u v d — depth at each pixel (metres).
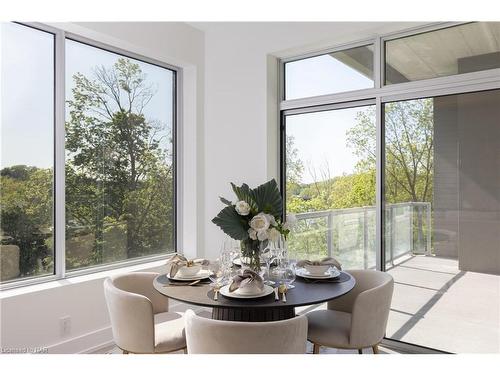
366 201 3.26
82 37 3.17
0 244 2.70
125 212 3.54
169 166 4.00
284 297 1.96
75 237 3.13
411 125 3.03
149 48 3.49
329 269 2.50
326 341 2.23
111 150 3.43
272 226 2.21
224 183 3.94
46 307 2.73
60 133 3.00
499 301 2.69
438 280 2.91
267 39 3.62
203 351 1.73
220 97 3.97
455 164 2.85
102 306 3.08
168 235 3.97
